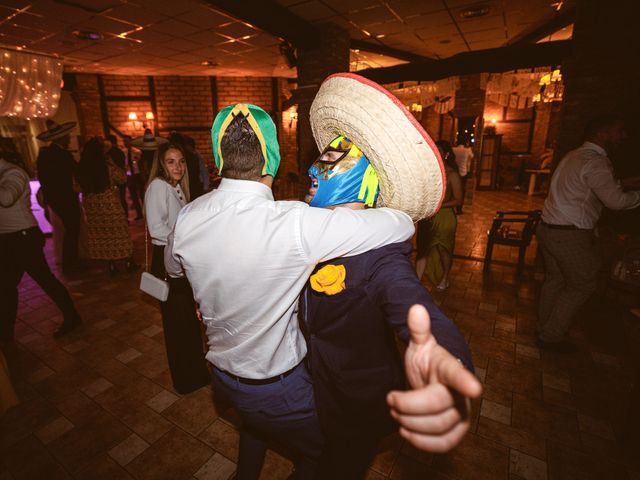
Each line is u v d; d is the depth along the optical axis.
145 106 9.14
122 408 2.17
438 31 5.45
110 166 4.15
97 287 4.02
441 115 13.82
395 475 1.71
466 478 1.69
